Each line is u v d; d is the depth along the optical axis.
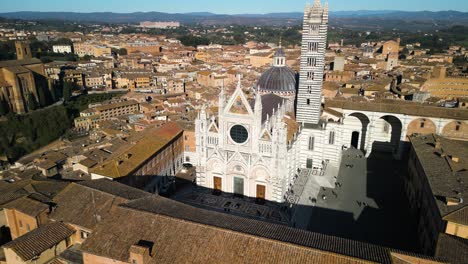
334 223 87.50
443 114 119.19
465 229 59.69
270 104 109.81
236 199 97.88
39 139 193.38
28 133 193.25
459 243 55.91
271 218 88.50
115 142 130.25
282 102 113.00
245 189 96.62
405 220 88.81
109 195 67.06
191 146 127.31
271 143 90.38
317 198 100.38
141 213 57.38
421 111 122.38
